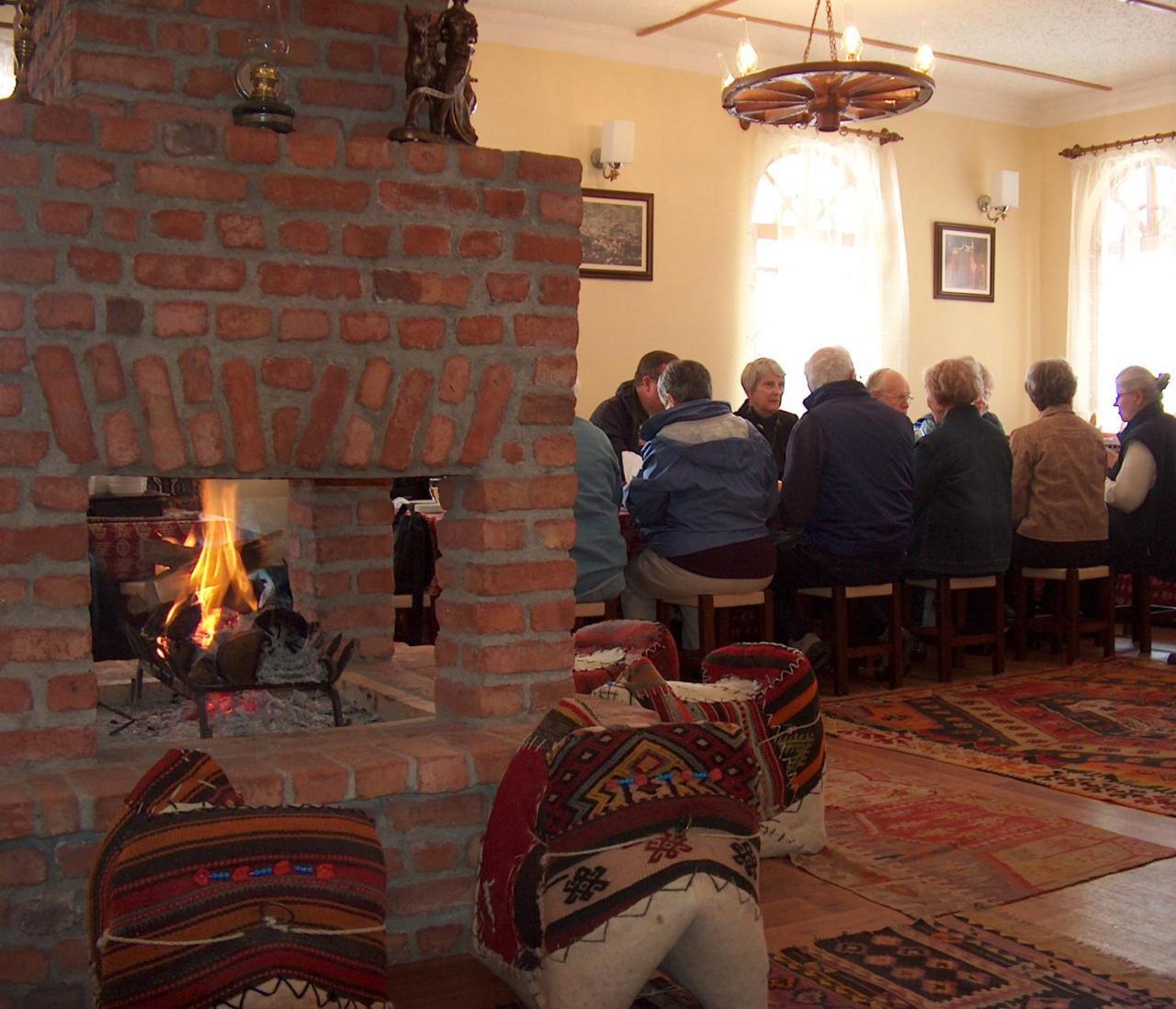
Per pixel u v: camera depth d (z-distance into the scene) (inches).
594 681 123.3
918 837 123.8
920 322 330.6
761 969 78.5
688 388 187.9
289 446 92.5
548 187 99.9
